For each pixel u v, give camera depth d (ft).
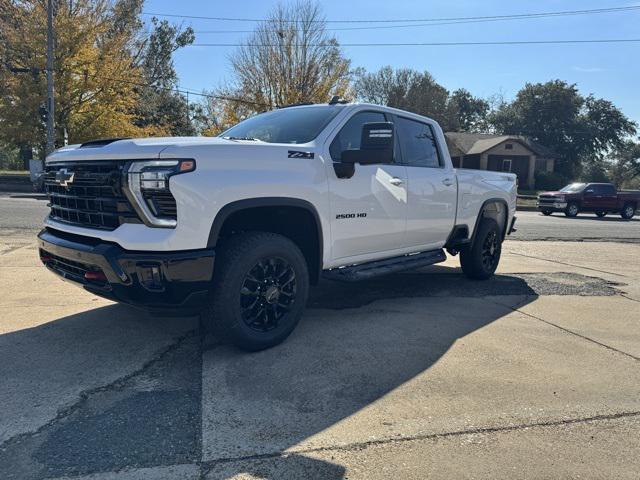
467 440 9.03
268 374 11.48
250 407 9.97
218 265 11.80
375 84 210.18
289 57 104.94
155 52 144.15
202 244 11.05
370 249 15.89
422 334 14.62
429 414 9.93
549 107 187.01
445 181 18.76
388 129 13.10
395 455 8.49
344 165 13.97
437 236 18.93
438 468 8.16
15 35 76.33
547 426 9.62
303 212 13.44
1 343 12.92
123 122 86.99
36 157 88.38
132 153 10.87
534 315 17.10
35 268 21.45
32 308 15.88
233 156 11.66
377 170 15.48
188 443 8.67
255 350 12.69
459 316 16.63
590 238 42.73
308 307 17.24
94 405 9.87
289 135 14.53
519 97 197.98
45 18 76.38
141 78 90.33
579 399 10.80
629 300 19.72
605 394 11.09
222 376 11.30
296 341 13.65
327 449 8.61
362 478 7.84
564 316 17.11
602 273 25.53
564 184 148.15
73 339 13.32
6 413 9.47
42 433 8.84
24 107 77.00
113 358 12.16
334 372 11.71
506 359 12.92
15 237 29.73
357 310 16.97
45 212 43.91
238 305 11.93
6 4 78.59
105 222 11.45
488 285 21.59
